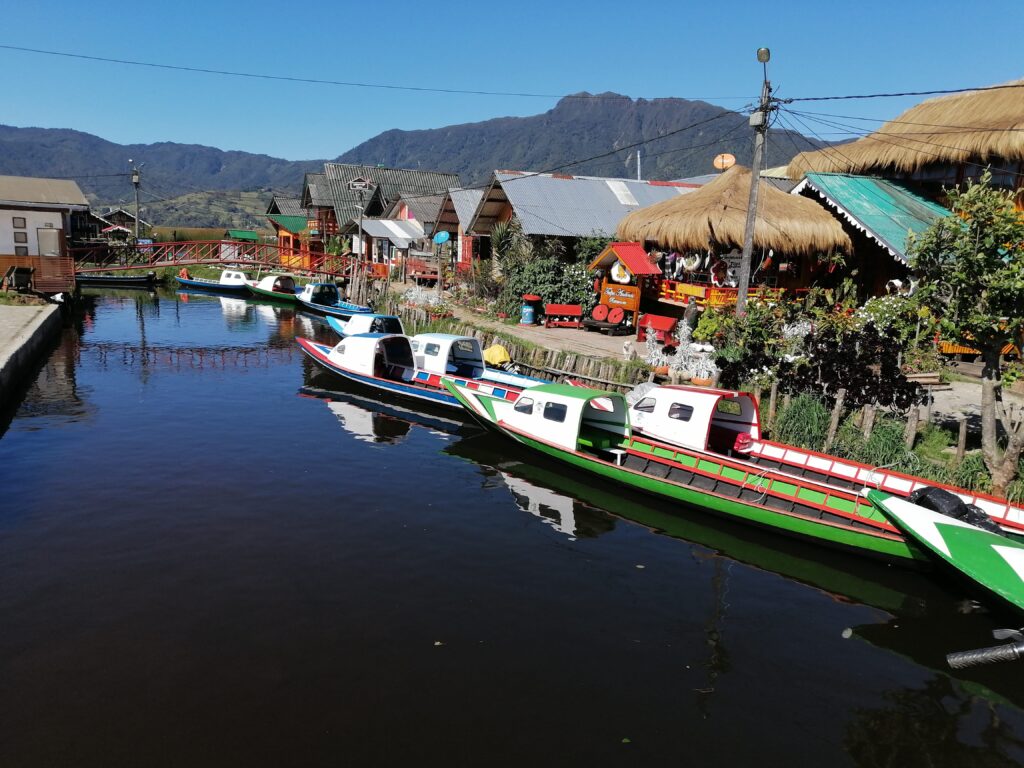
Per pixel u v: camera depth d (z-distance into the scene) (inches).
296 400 900.0
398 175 2711.6
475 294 1491.1
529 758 296.5
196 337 1373.0
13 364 867.4
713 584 464.8
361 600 417.4
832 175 1035.9
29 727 302.7
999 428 639.1
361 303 1793.8
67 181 1945.1
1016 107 912.3
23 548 466.3
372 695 332.2
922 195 1032.8
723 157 1187.3
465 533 520.4
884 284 992.2
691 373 764.0
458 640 381.7
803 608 438.6
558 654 374.0
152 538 487.2
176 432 739.4
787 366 697.6
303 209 3016.7
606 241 1321.4
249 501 557.9
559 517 565.9
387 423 813.2
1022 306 499.2
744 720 329.1
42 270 1642.5
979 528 438.9
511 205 1455.5
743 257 751.1
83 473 607.8
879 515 503.8
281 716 315.3
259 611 400.5
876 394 641.0
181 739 298.4
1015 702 351.9
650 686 350.9
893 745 316.8
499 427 717.3
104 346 1250.0
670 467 626.8
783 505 553.3
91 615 390.6
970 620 430.9
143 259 2429.9
